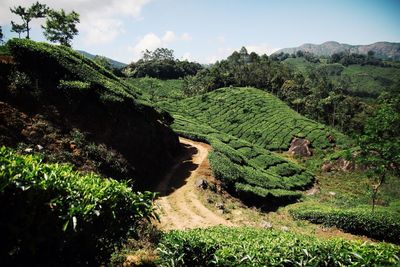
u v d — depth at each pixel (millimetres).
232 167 31047
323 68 187250
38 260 5941
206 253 7887
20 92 20344
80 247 6590
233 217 23172
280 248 7594
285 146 59375
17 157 6516
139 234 12414
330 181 44281
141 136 27531
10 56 22406
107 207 6914
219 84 102375
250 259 7031
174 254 8117
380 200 35188
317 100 93875
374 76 168250
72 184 6691
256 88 102750
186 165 32250
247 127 68125
